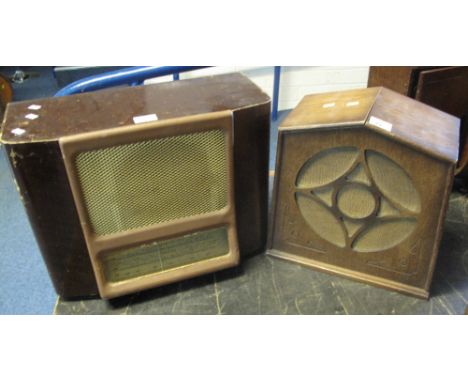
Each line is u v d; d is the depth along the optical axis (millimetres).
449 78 1014
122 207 735
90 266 812
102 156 680
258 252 952
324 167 798
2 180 1749
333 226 851
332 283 875
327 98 874
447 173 723
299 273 900
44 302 1199
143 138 682
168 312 829
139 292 869
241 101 771
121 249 774
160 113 721
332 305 829
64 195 722
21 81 2395
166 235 783
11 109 757
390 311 813
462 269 900
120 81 1018
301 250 908
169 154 713
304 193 834
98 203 721
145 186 728
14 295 1225
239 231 890
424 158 720
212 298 853
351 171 779
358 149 751
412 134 728
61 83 1771
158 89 827
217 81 862
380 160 750
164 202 755
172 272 833
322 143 771
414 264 823
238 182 825
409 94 1026
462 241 973
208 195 779
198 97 791
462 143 1104
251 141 792
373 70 1152
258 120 780
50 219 741
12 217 1543
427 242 794
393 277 853
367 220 812
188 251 831
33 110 751
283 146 801
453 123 823
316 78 2104
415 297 838
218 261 850
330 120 754
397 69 1047
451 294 844
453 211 1070
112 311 834
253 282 883
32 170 687
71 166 670
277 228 904
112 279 811
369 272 870
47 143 665
